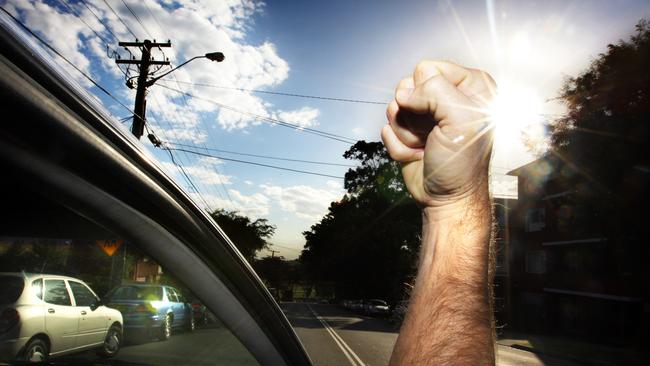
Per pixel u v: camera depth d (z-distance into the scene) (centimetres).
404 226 3628
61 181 54
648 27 1579
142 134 1337
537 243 3028
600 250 2188
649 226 1633
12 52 46
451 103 65
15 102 46
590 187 1752
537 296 3000
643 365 1518
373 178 3831
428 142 68
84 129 55
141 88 1340
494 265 73
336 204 4956
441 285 68
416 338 67
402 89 71
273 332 114
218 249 88
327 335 1812
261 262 7312
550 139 1809
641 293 2277
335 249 4403
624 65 1605
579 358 1650
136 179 64
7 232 57
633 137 1574
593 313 2583
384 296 3969
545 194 2958
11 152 48
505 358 1574
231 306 97
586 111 1706
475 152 67
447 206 71
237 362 106
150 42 1361
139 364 87
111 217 63
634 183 1606
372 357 1281
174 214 74
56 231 59
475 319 66
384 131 78
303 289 9619
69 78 54
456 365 62
